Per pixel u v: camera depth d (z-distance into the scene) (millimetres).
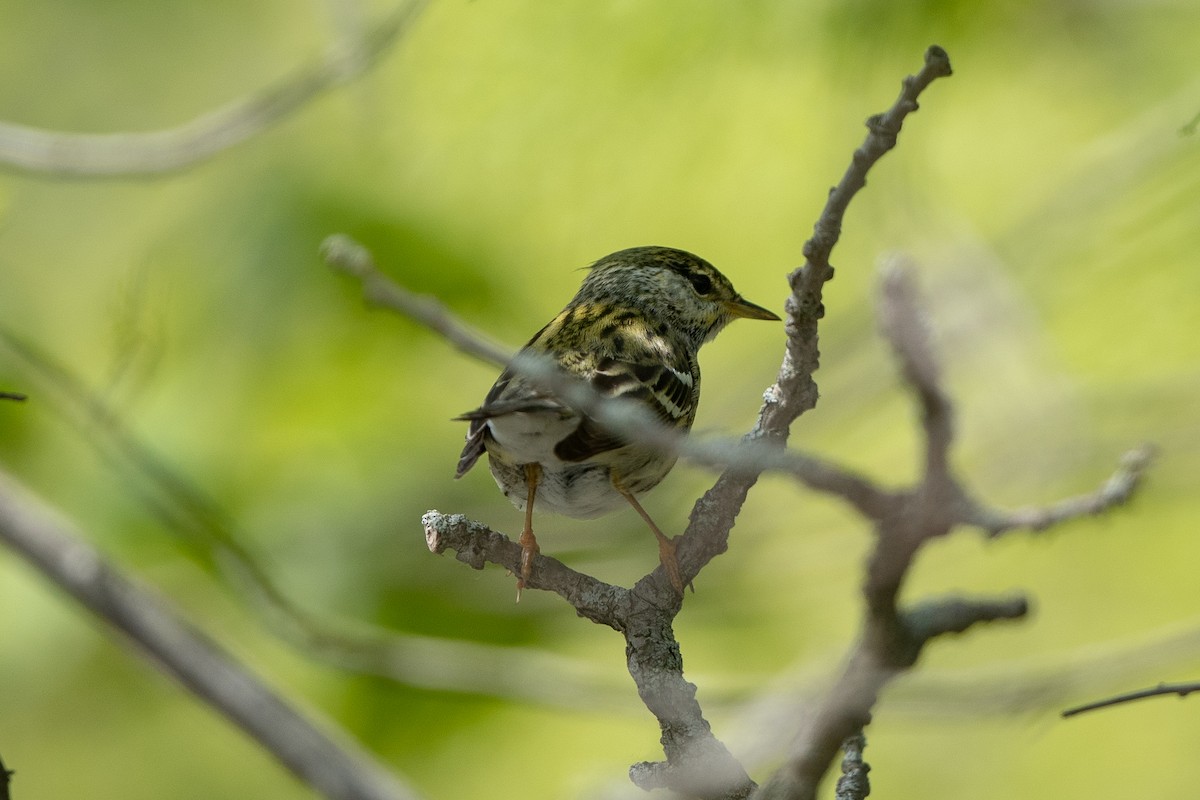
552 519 12141
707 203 11430
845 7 10141
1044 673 9773
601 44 10758
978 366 11734
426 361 12625
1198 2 10922
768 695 9625
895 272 4562
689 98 10781
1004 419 11492
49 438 12562
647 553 12008
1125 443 11156
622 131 10977
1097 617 14195
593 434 7258
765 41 10375
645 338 8836
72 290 13086
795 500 12617
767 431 6082
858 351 13477
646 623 6141
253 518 11922
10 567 12922
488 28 10906
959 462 11547
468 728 12484
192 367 12359
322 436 12391
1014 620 4844
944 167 13406
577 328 8875
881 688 4703
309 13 14477
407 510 12156
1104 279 12844
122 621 10812
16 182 12992
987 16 10289
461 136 11273
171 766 13695
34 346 12219
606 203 11469
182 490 10828
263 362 12383
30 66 14547
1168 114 12008
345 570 11852
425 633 11750
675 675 5945
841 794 5559
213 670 10938
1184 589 14195
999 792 13836
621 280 9523
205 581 12727
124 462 11594
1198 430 11258
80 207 13125
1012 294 11859
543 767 12609
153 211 13000
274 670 12391
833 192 5320
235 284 12352
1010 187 13320
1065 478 11312
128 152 11172
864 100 10344
